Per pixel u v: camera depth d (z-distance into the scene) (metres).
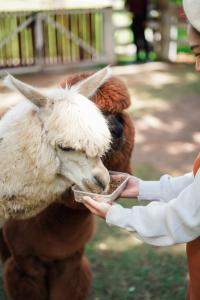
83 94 2.96
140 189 2.89
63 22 13.38
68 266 3.82
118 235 5.70
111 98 3.16
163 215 2.31
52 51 13.54
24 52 13.24
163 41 14.48
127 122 3.34
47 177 2.87
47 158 2.82
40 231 3.49
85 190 2.81
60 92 2.85
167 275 4.90
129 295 4.60
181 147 8.34
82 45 13.79
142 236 2.38
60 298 3.87
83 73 3.41
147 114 9.88
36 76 12.86
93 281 4.79
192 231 2.25
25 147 2.86
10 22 12.94
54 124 2.71
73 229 3.49
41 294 3.88
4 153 2.92
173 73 13.00
